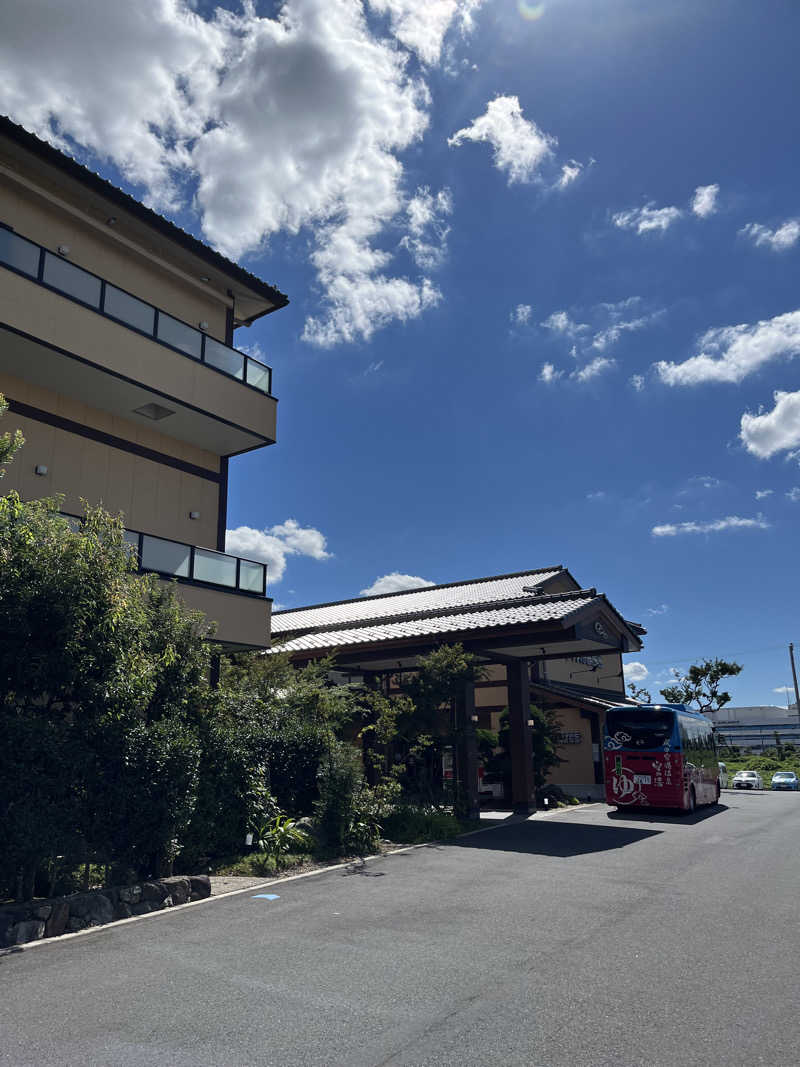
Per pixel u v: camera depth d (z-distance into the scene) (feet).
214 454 61.57
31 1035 15.64
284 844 38.40
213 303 61.93
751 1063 14.26
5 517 27.99
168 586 39.99
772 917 26.58
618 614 63.05
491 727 94.27
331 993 18.17
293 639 74.23
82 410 51.72
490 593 87.40
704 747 78.59
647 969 20.20
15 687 27.40
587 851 43.42
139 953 21.80
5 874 24.99
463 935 23.82
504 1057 14.47
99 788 28.19
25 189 48.60
